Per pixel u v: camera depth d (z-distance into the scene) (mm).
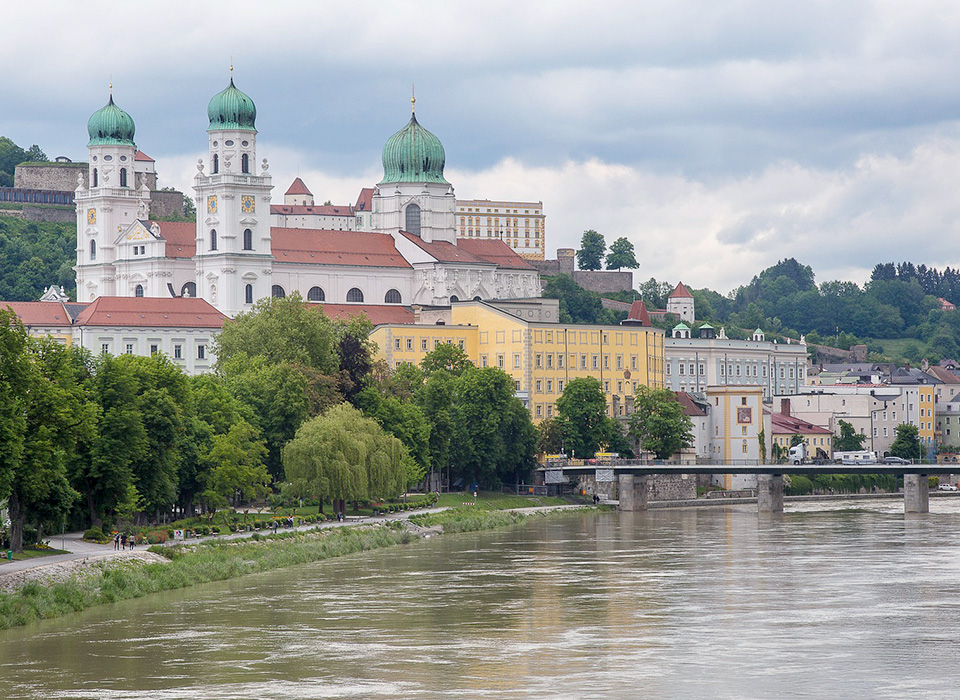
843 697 152000
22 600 193000
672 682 158000
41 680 160125
